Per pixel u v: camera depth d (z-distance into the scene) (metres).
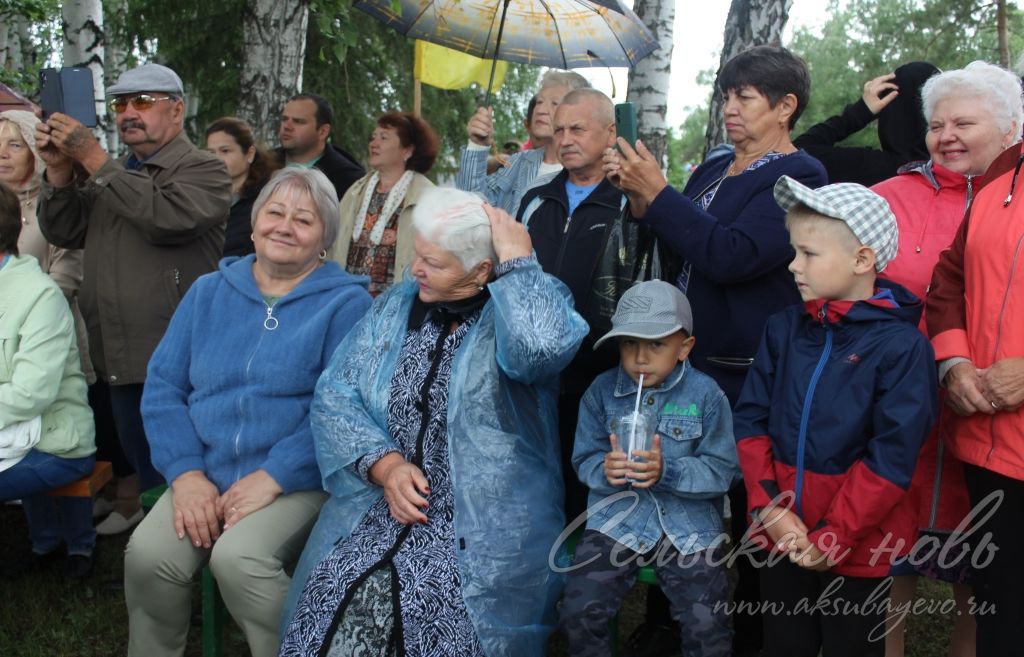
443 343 3.06
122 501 4.74
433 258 2.99
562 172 3.82
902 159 4.20
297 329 3.35
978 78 3.03
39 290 3.75
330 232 3.45
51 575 4.25
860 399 2.64
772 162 3.28
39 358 3.68
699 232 3.14
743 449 2.84
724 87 3.40
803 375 2.74
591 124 3.61
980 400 2.59
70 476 3.89
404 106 13.77
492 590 2.82
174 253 4.12
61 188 4.11
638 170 3.17
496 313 2.92
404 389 3.05
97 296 4.10
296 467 3.21
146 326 4.08
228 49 10.63
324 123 5.86
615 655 3.15
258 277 3.50
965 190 3.14
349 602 2.76
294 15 6.40
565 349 2.92
